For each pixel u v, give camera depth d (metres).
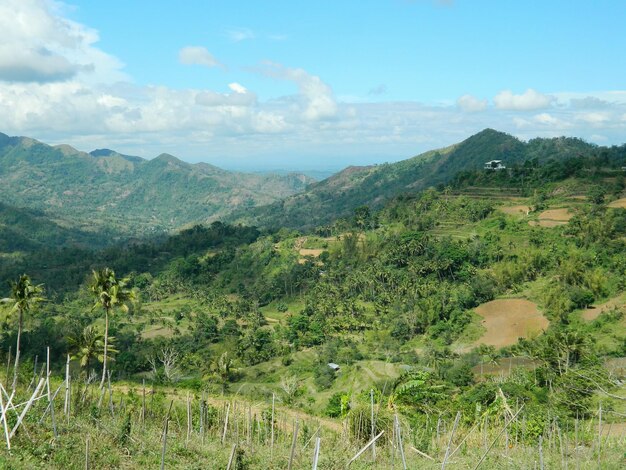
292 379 71.62
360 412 26.22
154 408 30.42
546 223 131.12
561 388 41.84
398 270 129.50
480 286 109.62
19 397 21.94
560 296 96.25
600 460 20.23
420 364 82.12
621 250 108.06
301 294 143.88
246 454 19.86
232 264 181.38
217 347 105.38
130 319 133.50
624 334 80.62
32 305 45.22
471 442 25.33
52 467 15.31
